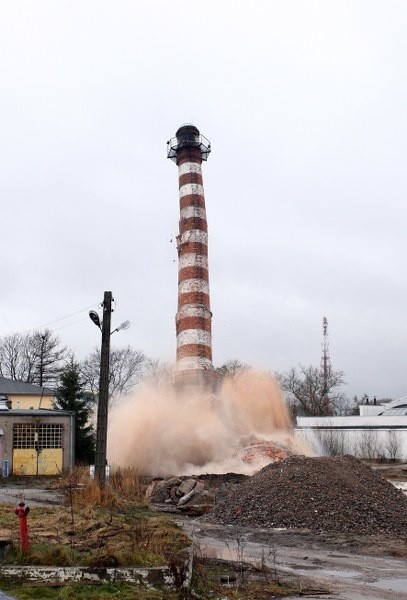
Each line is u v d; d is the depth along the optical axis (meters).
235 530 20.45
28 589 10.40
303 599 11.34
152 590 10.85
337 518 20.86
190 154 65.50
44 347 86.31
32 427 40.69
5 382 62.56
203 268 63.28
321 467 24.62
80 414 48.69
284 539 18.72
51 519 18.17
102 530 16.17
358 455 66.88
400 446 64.75
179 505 26.38
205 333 61.66
